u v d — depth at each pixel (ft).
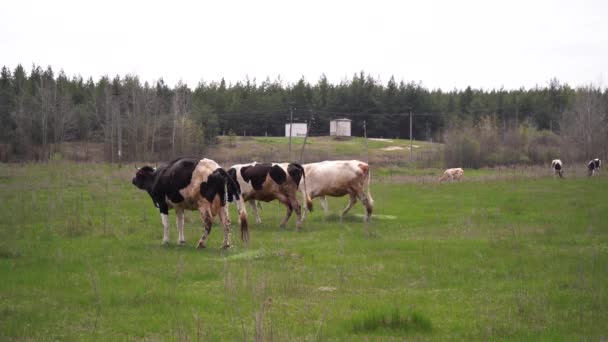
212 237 49.90
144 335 24.84
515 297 30.63
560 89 370.53
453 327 25.93
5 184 91.97
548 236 50.67
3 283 33.12
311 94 346.95
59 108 202.28
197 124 215.72
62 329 25.44
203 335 24.50
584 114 208.44
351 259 40.47
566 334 24.72
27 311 27.76
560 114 325.01
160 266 37.76
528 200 81.71
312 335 24.49
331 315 27.43
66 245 45.19
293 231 54.34
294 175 56.90
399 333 25.18
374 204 79.10
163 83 284.20
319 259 40.29
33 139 191.52
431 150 217.56
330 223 60.23
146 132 177.99
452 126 260.62
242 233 46.29
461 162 192.54
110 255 41.24
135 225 55.31
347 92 345.31
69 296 30.53
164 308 28.55
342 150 232.12
